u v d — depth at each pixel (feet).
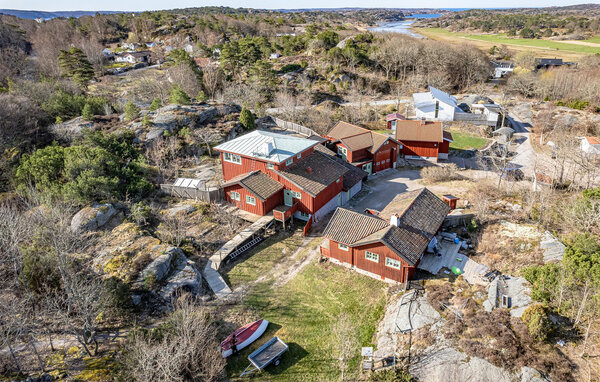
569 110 233.14
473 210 114.21
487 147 192.24
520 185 138.00
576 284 69.97
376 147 159.94
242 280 94.48
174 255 93.20
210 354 66.69
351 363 70.69
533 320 63.52
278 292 90.43
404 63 317.63
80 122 171.94
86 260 90.33
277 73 303.07
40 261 79.36
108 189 113.60
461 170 166.20
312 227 119.03
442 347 66.49
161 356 58.85
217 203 125.70
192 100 224.33
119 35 505.25
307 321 81.66
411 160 178.29
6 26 362.12
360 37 373.40
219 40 440.45
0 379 60.39
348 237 93.25
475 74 320.29
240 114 190.60
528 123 228.84
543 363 59.11
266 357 71.15
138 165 134.21
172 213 117.19
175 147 157.69
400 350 69.21
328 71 301.63
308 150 133.08
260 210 118.42
